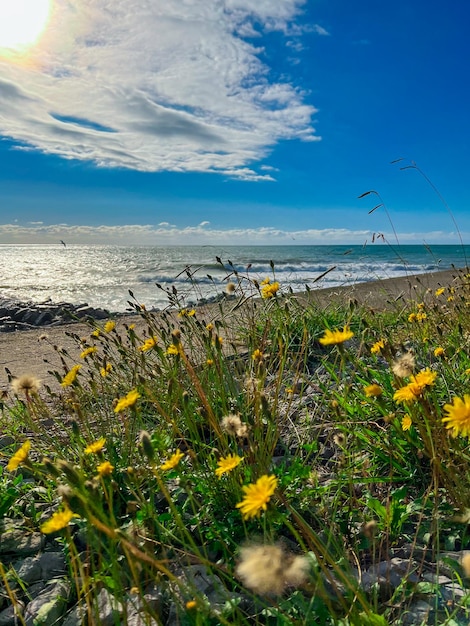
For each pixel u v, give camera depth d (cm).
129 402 190
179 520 148
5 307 1058
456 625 141
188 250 8169
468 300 419
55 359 568
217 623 154
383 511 197
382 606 157
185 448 275
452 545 183
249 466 213
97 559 188
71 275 2470
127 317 955
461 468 205
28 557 200
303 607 152
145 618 136
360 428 259
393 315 516
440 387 272
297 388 340
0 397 294
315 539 135
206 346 292
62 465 139
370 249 5966
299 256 4138
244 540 194
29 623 166
